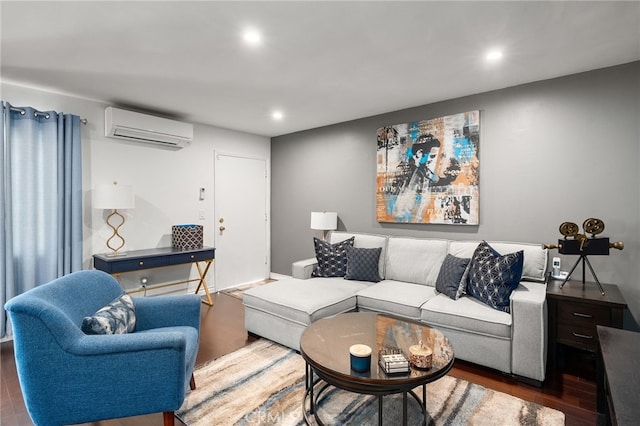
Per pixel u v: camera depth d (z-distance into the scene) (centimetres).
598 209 277
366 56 255
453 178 350
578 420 192
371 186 423
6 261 295
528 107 308
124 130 367
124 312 198
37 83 310
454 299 277
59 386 156
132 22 208
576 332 237
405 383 154
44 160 318
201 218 462
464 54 251
